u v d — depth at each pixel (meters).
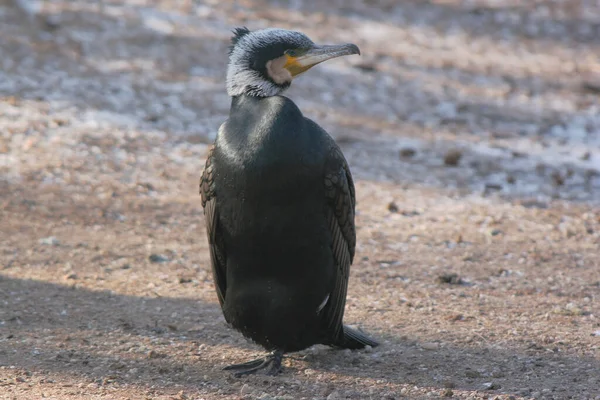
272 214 7.66
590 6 29.23
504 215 14.62
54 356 8.42
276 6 26.45
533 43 26.33
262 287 7.96
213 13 24.61
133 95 19.11
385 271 11.71
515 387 7.79
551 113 21.05
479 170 17.05
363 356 8.71
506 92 22.28
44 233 12.63
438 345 8.97
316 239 7.83
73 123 17.31
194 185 15.27
